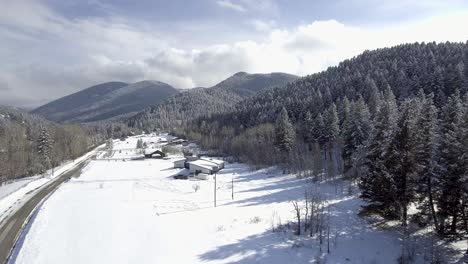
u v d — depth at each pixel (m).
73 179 90.75
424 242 35.47
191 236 41.16
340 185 66.19
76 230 42.72
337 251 35.53
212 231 42.81
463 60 119.50
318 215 44.00
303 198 59.94
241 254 35.41
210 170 98.00
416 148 36.53
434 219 37.06
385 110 49.25
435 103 87.25
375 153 40.53
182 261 34.09
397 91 116.12
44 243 38.31
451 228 34.84
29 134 140.62
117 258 34.75
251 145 118.75
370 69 157.38
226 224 45.56
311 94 156.38
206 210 53.94
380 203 40.69
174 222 46.91
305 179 76.44
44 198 65.19
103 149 185.50
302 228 42.56
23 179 87.62
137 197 65.12
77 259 34.50
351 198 55.34
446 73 102.19
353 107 84.69
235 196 65.25
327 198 57.69
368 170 42.28
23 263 33.66
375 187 39.09
